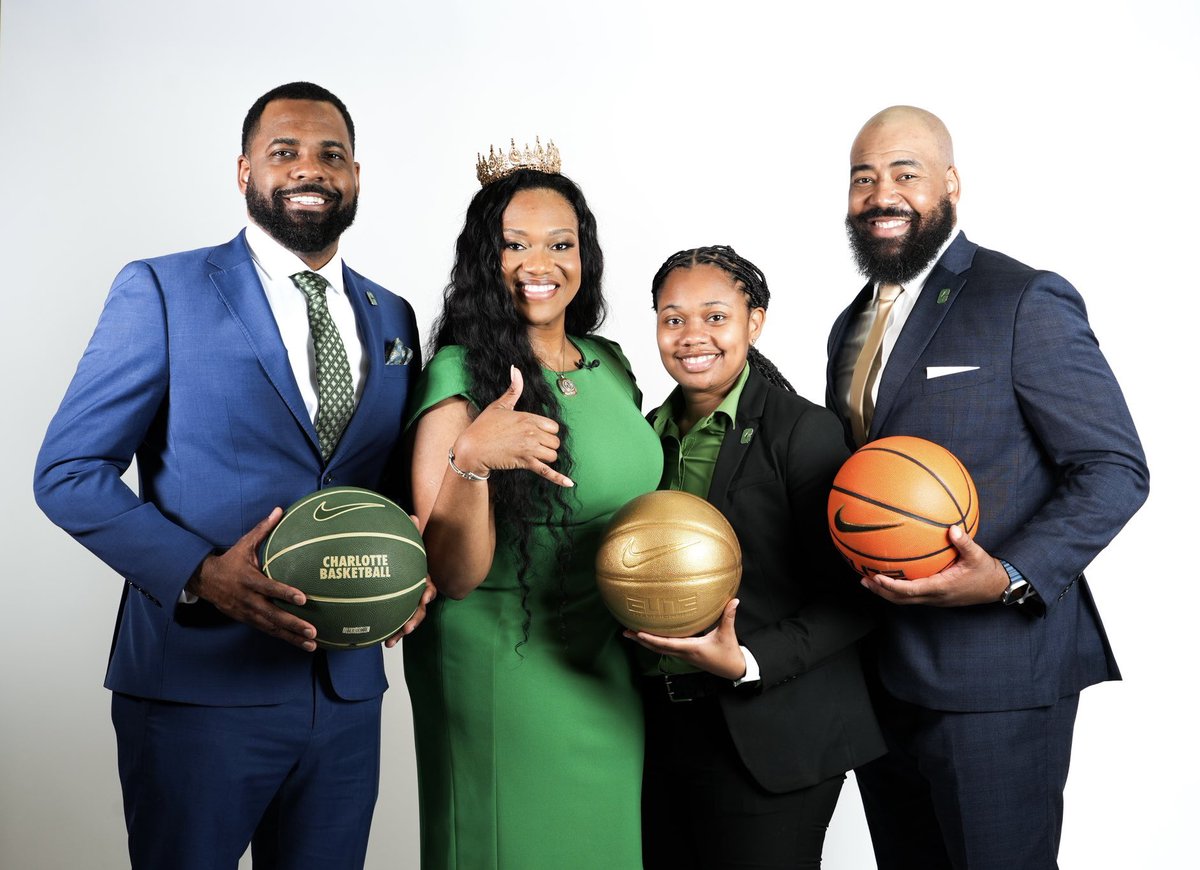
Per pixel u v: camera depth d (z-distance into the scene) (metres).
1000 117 3.62
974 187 3.62
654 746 2.27
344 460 2.15
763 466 2.13
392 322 2.30
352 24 3.63
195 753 2.06
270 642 2.09
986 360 2.17
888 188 2.31
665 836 2.27
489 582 2.20
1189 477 3.50
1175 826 3.48
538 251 2.21
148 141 3.54
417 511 2.12
